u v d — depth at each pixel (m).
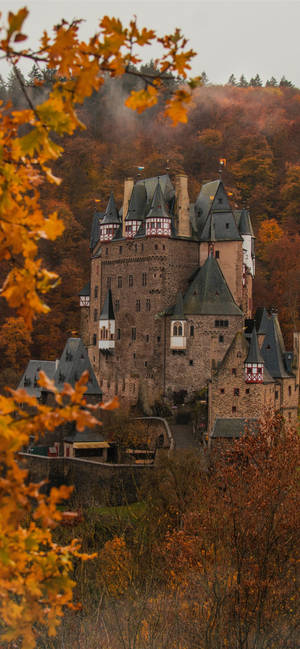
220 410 115.94
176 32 7.87
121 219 149.12
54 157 8.18
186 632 30.58
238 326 132.88
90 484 107.69
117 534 57.97
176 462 85.75
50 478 110.75
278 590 33.94
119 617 31.55
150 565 46.59
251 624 32.81
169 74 8.02
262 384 115.38
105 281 148.00
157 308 137.75
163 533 60.00
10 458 7.95
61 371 130.75
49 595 9.09
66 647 26.70
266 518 36.91
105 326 144.50
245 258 146.62
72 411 8.02
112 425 121.88
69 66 7.92
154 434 122.50
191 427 126.12
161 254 138.12
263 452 42.66
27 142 8.02
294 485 39.53
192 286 136.50
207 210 144.88
